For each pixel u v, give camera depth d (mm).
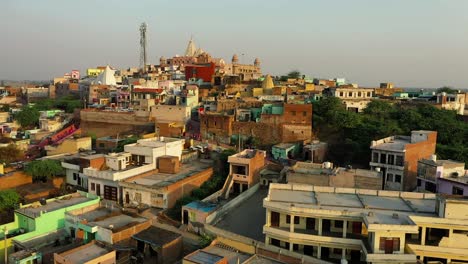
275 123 81312
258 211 53000
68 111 123125
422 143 64125
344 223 39781
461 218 37938
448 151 67875
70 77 195500
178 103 103312
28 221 47969
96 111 101500
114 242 43062
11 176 64312
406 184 61344
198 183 62656
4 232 45312
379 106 90812
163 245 42344
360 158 73750
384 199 45250
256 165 62031
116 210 50969
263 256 39125
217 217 50000
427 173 56031
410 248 36344
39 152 88688
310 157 74000
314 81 146250
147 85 127750
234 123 84000
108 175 59375
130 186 57438
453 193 52000
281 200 43688
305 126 79875
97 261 37625
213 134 85500
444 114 84938
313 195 45844
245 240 42469
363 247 37531
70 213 48312
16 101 154000
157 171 64938
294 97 101688
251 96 110625
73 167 66688
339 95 105000
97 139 87938
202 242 44781
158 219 52625
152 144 68688
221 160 70062
